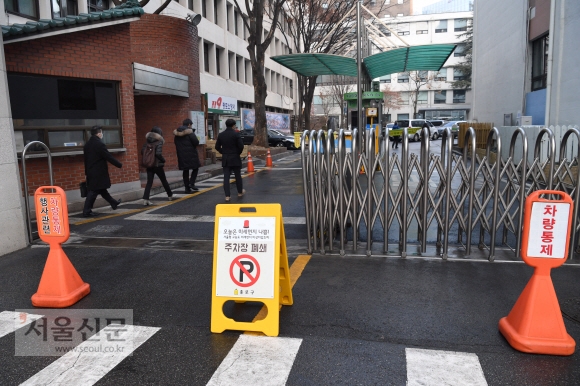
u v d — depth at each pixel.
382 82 75.94
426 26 73.62
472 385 3.14
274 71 46.59
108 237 7.30
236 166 10.65
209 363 3.49
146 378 3.30
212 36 29.97
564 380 3.19
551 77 15.98
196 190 12.22
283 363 3.46
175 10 25.17
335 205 6.44
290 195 11.10
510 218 6.04
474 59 27.81
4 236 6.42
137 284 5.19
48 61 9.50
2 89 6.38
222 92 31.72
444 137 6.32
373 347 3.67
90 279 5.38
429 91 74.44
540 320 3.55
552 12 15.62
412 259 5.84
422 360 3.46
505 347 3.65
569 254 5.68
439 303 4.49
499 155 5.47
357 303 4.53
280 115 46.47
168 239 7.12
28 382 3.27
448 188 5.66
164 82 13.88
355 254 6.09
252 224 4.00
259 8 25.16
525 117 18.05
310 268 5.58
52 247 4.75
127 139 11.42
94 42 10.46
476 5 27.23
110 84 11.08
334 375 3.29
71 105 10.16
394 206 6.07
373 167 6.12
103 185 8.95
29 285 5.24
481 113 26.23
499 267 5.49
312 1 29.31
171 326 4.13
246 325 3.94
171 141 15.61
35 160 9.45
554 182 6.31
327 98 71.50
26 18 12.35
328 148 5.96
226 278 4.00
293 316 4.27
